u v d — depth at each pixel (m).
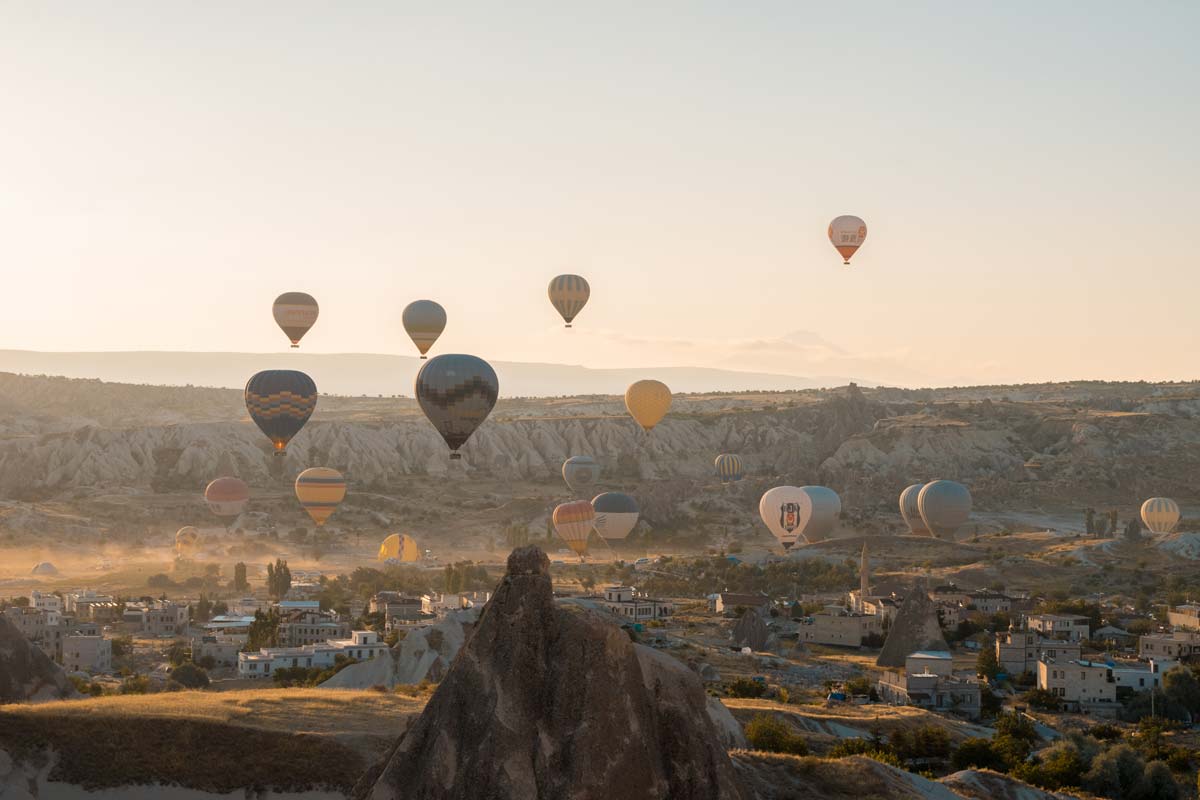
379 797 36.41
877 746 91.12
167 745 53.88
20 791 50.94
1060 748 97.56
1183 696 126.56
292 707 61.25
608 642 37.69
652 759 37.25
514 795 35.34
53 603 191.62
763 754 59.84
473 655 37.66
